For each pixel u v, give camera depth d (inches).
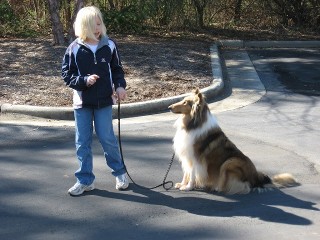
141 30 594.6
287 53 542.3
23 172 221.9
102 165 230.5
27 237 172.1
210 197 201.6
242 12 692.1
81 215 186.7
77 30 191.5
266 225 181.2
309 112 315.9
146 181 215.9
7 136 263.9
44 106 302.4
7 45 468.4
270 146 258.2
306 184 214.5
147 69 399.9
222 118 300.7
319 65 474.9
